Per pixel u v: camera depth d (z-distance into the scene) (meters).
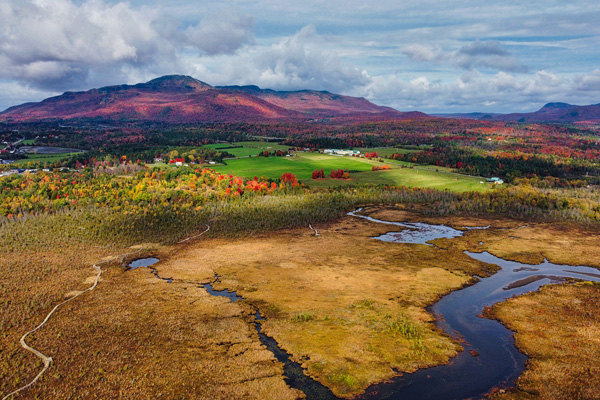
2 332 70.94
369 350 65.31
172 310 80.31
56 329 71.94
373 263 112.50
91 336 69.56
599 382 56.78
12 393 54.16
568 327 73.56
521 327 74.12
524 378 58.41
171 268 107.12
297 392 54.94
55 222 146.12
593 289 92.31
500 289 94.31
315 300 85.75
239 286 94.25
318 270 106.00
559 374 59.12
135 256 117.50
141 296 87.50
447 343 67.88
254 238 140.25
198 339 68.75
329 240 138.25
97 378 57.38
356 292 90.44
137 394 54.16
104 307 81.44
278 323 74.94
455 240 139.25
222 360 62.38
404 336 70.00
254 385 56.22
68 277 98.69
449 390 55.81
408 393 55.16
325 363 61.66
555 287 94.19
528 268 110.38
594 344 67.25
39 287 91.81
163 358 62.75
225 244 132.00
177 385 56.09
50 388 55.31
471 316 79.25
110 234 136.00
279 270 106.06
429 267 109.31
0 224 143.38
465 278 100.75
